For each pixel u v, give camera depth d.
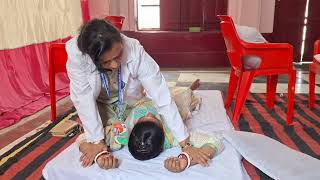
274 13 4.18
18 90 2.55
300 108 2.40
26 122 2.19
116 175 1.12
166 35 4.17
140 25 4.43
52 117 2.18
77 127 1.95
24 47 2.67
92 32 0.98
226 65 4.23
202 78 3.62
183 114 1.59
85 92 1.21
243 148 1.31
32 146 1.72
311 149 1.66
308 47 4.29
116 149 1.28
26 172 1.42
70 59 1.14
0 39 2.37
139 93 1.46
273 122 2.08
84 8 3.66
